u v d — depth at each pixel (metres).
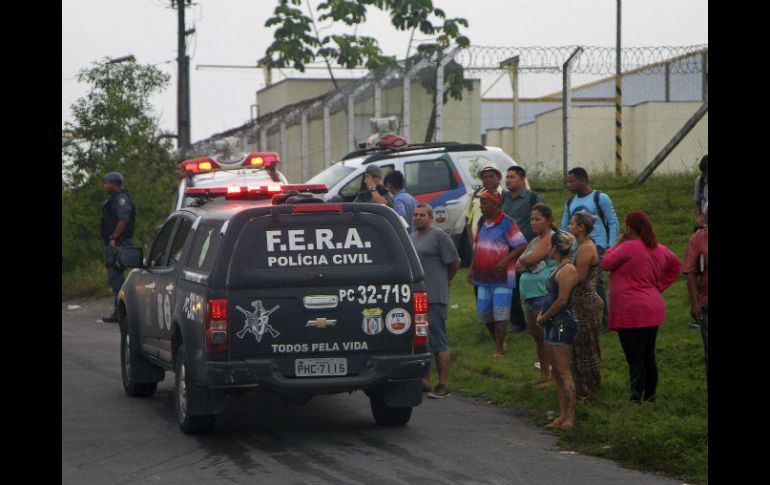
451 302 29.58
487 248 21.80
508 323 25.17
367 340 15.80
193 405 16.00
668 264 17.28
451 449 15.17
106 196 44.88
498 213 21.70
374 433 16.38
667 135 55.53
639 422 15.70
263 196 20.00
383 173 33.38
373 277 15.83
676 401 16.98
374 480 13.34
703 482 13.30
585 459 14.55
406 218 22.77
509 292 21.75
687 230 32.62
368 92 48.47
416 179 33.59
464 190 33.78
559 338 16.30
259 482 13.31
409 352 15.96
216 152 34.53
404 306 15.92
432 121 46.28
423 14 55.25
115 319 33.78
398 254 15.96
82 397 20.03
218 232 16.05
